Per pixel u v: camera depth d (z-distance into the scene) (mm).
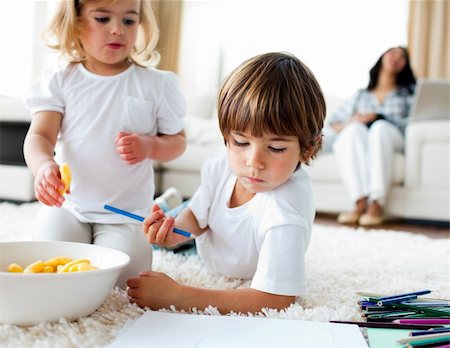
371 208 2643
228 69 5086
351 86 4598
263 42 4914
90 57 1179
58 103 1149
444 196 2611
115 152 1149
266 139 862
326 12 4660
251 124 855
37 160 1037
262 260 903
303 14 4738
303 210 951
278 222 912
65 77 1164
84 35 1137
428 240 1856
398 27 4516
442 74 4430
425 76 4453
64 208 1140
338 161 2758
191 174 2988
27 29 3938
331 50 4645
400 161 2719
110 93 1161
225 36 5094
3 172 2496
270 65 898
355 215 2699
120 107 1160
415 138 2664
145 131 1193
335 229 2055
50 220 1102
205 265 1205
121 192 1156
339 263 1356
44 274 715
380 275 1234
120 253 891
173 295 864
